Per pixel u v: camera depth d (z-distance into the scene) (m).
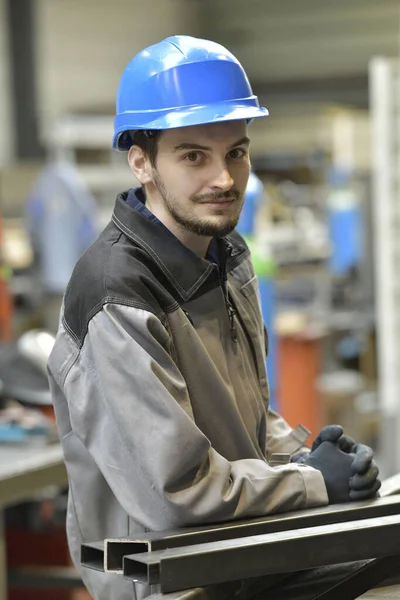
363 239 8.00
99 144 8.80
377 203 5.30
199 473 1.72
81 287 1.79
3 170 8.46
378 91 5.20
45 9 11.05
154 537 1.62
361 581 1.80
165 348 1.78
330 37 12.72
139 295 1.75
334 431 1.91
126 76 1.87
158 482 1.68
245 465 1.79
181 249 1.87
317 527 1.69
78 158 9.14
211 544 1.60
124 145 1.95
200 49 1.83
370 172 7.93
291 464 1.86
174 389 1.74
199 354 1.85
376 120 5.23
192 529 1.68
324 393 7.11
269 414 2.22
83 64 11.62
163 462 1.67
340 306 8.20
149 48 1.88
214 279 1.92
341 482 1.85
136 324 1.72
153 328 1.74
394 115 5.21
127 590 1.89
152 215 1.89
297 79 12.96
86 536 1.92
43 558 3.85
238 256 2.07
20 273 8.02
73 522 1.96
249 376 2.00
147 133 1.84
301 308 7.93
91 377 1.78
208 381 1.86
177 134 1.78
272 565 1.61
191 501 1.69
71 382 1.81
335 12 12.63
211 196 1.79
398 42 12.34
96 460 1.81
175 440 1.68
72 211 8.01
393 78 5.18
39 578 3.66
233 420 1.89
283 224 8.59
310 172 9.29
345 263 7.99
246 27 13.21
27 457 2.88
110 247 1.81
